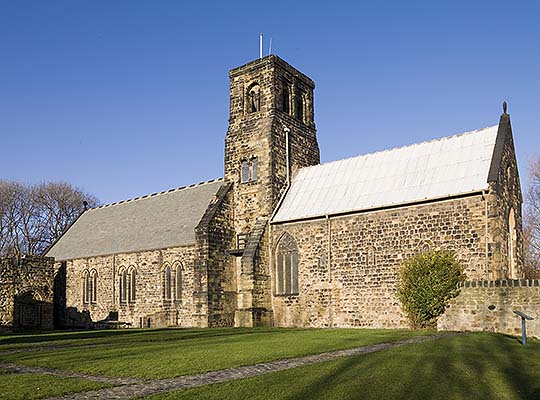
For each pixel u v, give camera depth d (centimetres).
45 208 8106
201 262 3909
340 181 3891
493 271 2903
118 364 1719
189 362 1750
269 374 1479
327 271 3612
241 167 4309
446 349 1983
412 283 3077
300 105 4653
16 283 4616
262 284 3831
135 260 4531
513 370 1545
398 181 3509
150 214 5038
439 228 3152
